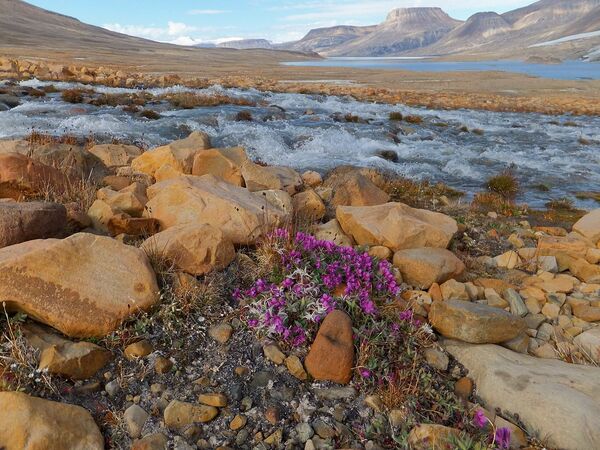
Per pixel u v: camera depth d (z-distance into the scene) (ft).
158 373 3.98
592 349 4.91
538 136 21.70
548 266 6.95
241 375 4.06
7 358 3.67
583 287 6.38
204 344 4.32
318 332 4.19
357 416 3.81
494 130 23.08
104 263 4.37
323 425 3.68
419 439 3.54
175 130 17.44
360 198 8.95
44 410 3.30
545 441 3.58
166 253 5.00
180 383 3.94
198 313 4.58
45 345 3.88
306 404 3.87
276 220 6.02
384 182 11.51
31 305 3.92
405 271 6.01
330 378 4.03
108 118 18.02
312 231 7.01
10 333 3.81
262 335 4.40
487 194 11.81
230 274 5.24
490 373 4.22
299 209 7.69
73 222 5.79
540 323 5.53
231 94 32.53
